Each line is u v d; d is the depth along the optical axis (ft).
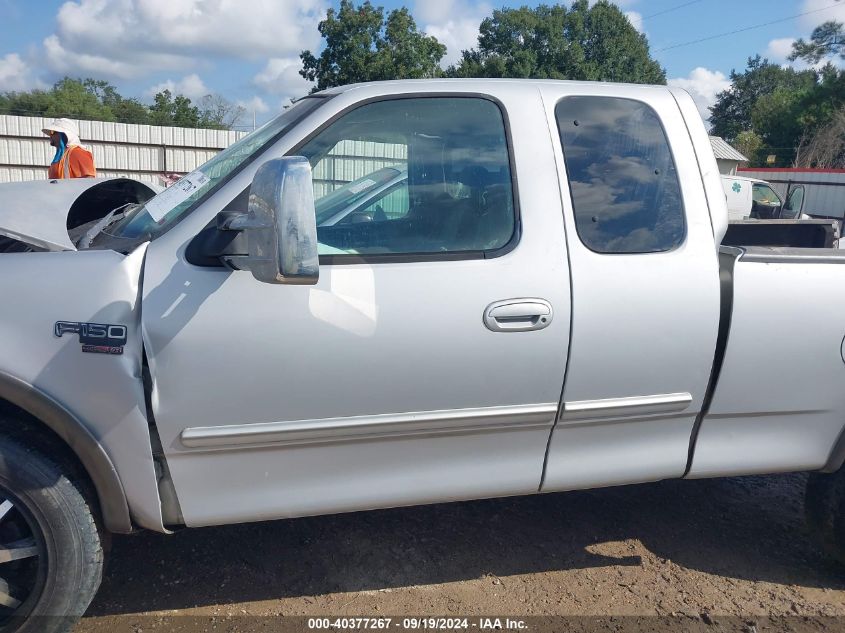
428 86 8.50
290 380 7.53
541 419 8.39
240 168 7.88
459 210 8.29
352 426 7.83
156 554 10.13
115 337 7.16
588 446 8.82
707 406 8.96
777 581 10.09
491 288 7.93
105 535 7.97
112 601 9.12
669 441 9.07
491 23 141.38
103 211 11.22
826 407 9.26
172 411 7.34
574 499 12.19
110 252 7.48
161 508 7.75
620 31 144.87
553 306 8.05
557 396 8.34
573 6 145.59
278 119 8.92
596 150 8.66
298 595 9.38
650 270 8.40
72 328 7.14
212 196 7.69
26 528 7.47
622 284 8.29
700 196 8.85
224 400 7.43
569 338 8.16
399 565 10.12
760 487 12.96
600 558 10.48
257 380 7.45
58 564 7.39
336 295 7.58
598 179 8.57
